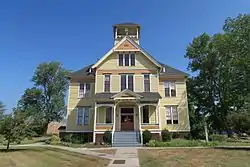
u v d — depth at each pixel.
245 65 22.11
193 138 29.92
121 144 23.62
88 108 29.59
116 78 28.98
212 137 27.97
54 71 56.72
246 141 27.77
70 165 12.23
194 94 42.25
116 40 34.38
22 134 19.67
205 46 41.28
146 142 24.16
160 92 30.09
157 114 26.41
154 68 29.22
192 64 42.84
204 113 41.03
